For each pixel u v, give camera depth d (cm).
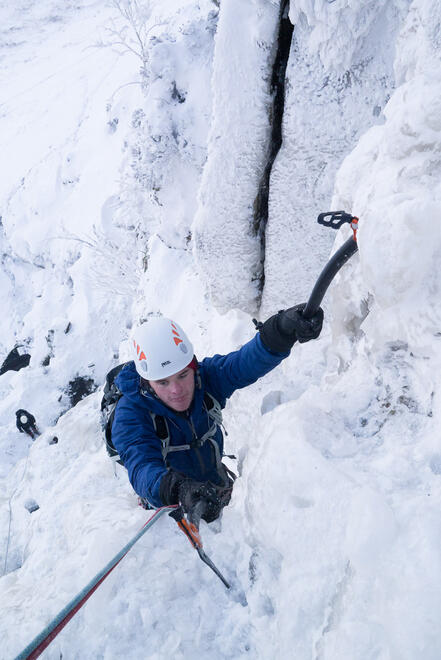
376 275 139
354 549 117
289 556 135
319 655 116
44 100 1539
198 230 355
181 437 190
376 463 134
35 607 158
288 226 336
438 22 178
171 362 175
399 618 102
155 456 175
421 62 183
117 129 1111
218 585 152
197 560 159
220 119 325
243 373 189
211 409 194
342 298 195
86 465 395
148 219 621
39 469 448
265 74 310
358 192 172
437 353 136
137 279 782
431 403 140
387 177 153
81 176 1131
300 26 284
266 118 320
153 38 462
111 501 233
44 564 222
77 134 1266
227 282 372
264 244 360
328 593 122
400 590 106
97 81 1397
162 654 137
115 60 1398
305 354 300
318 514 131
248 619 141
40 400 805
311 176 319
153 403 184
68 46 1912
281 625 127
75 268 955
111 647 140
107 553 164
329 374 203
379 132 204
